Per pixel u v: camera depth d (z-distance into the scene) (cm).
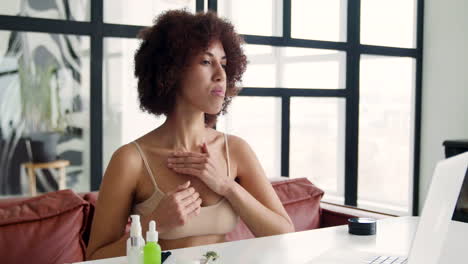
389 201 479
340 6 437
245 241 149
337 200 446
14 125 322
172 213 143
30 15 321
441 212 103
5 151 320
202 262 122
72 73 334
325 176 439
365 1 452
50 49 327
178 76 159
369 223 160
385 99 469
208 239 156
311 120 427
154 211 146
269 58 402
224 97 175
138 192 160
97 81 340
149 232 113
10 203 175
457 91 458
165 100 164
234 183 159
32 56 323
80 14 334
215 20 164
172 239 152
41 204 177
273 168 410
